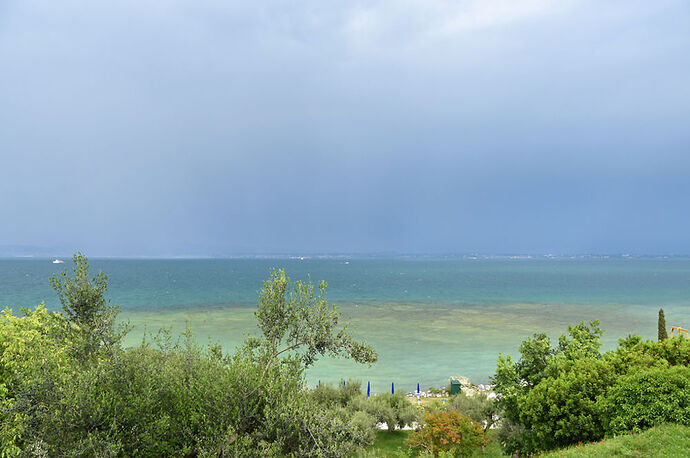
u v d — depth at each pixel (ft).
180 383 50.88
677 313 301.22
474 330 236.84
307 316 59.72
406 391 130.31
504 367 75.82
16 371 47.47
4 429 41.22
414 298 413.80
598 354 76.13
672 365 64.23
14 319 58.44
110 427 42.37
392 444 82.23
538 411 63.36
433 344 199.62
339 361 165.89
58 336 56.65
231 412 47.42
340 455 47.52
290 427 47.16
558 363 71.36
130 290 467.11
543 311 316.81
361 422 80.69
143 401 44.93
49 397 42.78
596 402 59.36
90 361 50.80
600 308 333.62
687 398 52.80
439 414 74.02
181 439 47.26
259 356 57.72
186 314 288.10
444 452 66.08
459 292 479.00
